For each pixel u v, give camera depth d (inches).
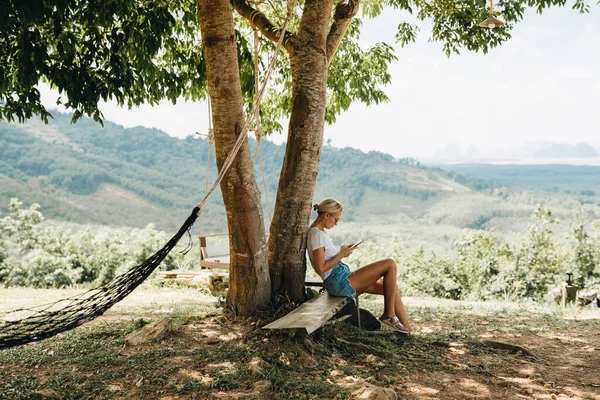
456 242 775.7
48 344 192.7
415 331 234.7
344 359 181.0
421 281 721.6
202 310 249.9
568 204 4266.7
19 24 234.4
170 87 316.5
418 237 3164.4
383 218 4047.7
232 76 202.4
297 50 218.2
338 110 385.7
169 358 171.6
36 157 4547.2
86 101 258.4
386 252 860.6
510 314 297.1
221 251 316.5
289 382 153.0
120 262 812.6
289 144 218.7
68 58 253.9
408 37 371.6
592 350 208.8
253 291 211.6
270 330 190.1
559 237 773.9
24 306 296.2
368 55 382.0
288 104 381.1
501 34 345.4
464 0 343.3
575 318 291.4
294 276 219.0
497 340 221.3
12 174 4136.3
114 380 154.6
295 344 181.8
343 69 380.2
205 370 161.6
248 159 206.7
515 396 155.6
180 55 327.3
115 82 263.0
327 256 211.8
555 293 434.9
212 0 198.4
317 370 166.9
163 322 197.8
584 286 692.7
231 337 191.9
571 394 158.1
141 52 278.2
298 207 217.6
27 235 861.8
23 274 778.2
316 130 217.6
